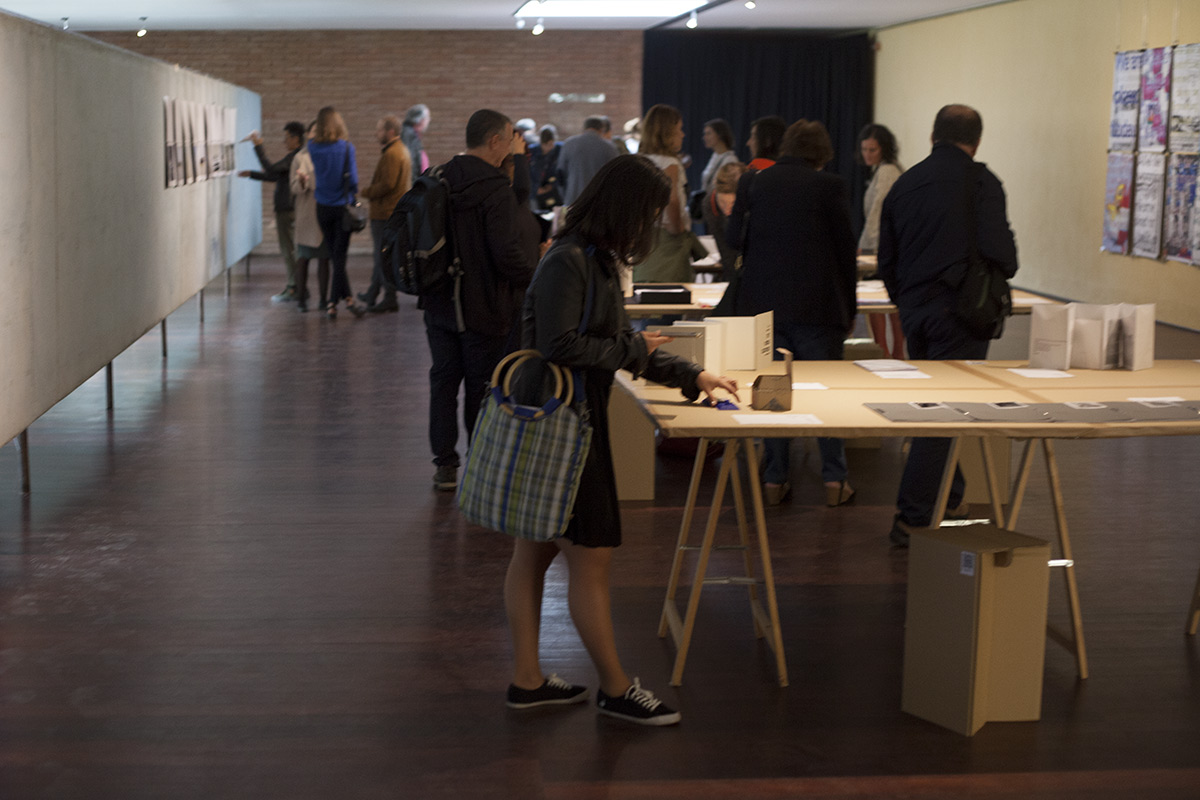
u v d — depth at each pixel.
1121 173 11.05
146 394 7.46
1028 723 3.28
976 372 4.14
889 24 16.06
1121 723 3.29
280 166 11.65
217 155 10.41
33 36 4.84
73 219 5.49
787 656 3.71
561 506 2.99
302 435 6.46
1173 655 3.74
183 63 16.27
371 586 4.25
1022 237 13.14
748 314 5.06
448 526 4.94
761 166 6.24
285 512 5.11
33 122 4.84
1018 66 13.02
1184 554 4.66
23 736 3.14
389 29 16.36
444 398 5.38
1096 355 4.20
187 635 3.81
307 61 16.36
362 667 3.59
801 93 16.88
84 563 4.45
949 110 4.63
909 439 6.14
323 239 10.85
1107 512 5.20
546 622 3.96
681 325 3.75
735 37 16.73
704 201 7.44
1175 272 10.32
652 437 5.34
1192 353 9.06
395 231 5.16
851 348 6.32
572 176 9.78
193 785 2.90
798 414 3.39
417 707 3.33
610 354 3.04
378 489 5.47
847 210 4.93
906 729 3.24
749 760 3.06
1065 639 3.59
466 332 5.22
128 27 15.75
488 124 5.13
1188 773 3.03
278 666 3.59
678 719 3.25
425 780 2.95
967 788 2.94
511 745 3.12
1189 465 5.97
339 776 2.96
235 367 8.36
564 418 2.99
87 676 3.50
